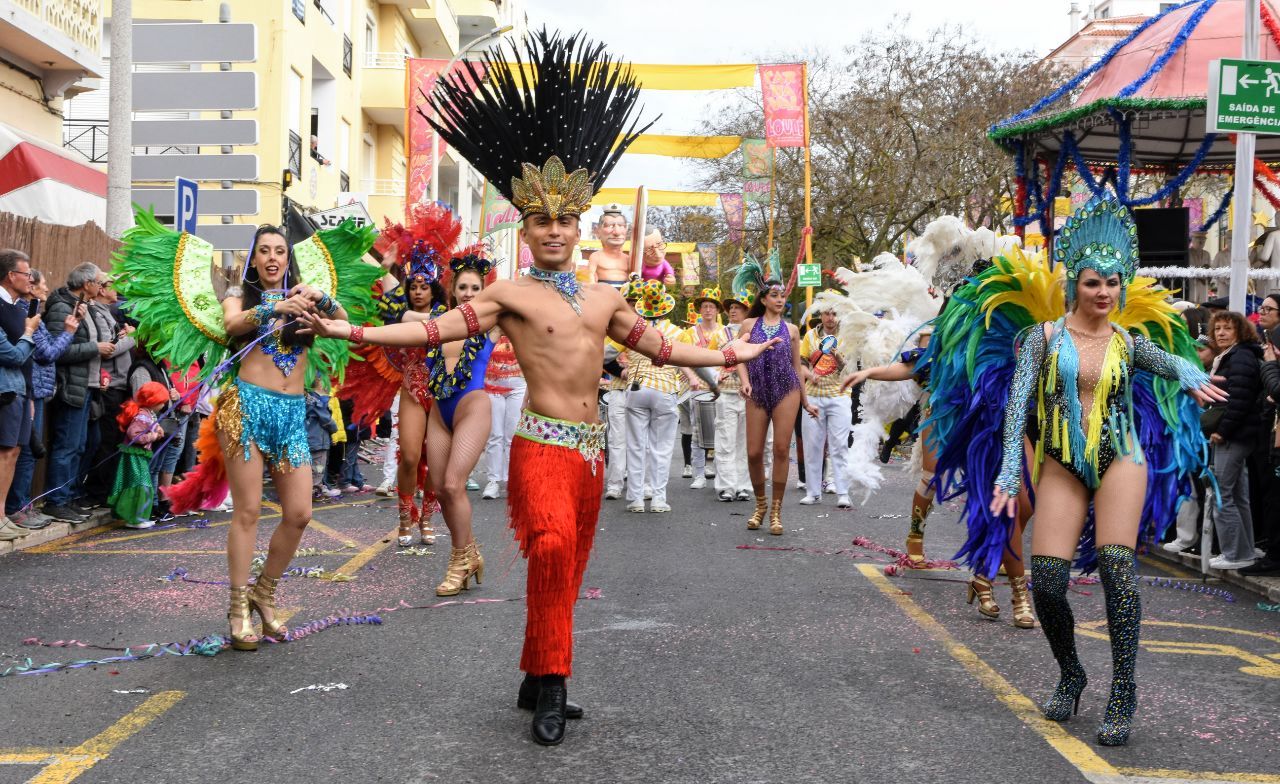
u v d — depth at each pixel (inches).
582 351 179.6
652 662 214.5
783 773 155.9
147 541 355.6
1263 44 549.6
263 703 186.9
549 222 180.4
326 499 475.2
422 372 327.3
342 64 1067.3
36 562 314.0
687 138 1130.7
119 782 150.7
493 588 286.0
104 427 390.0
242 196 515.5
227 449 222.2
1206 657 224.7
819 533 392.5
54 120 658.8
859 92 1282.0
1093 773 156.4
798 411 390.3
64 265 446.9
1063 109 580.4
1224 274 583.5
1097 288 185.0
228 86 507.8
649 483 456.1
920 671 210.4
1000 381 234.4
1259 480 340.2
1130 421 184.9
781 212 1405.0
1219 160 692.1
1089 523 199.2
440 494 282.8
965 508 241.0
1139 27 593.0
